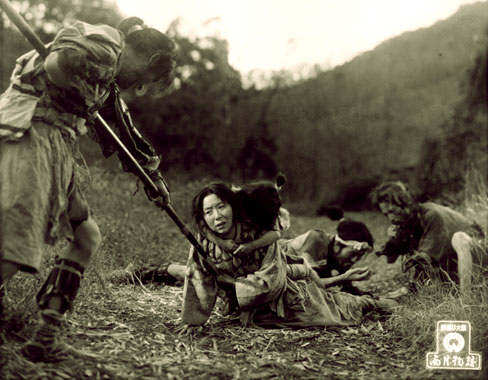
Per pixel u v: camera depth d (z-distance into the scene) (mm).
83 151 9391
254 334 3777
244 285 3816
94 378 2785
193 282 3826
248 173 12664
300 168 13234
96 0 10156
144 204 8234
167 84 3279
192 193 9109
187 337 3645
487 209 7066
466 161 8891
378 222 10617
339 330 3971
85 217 3047
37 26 9641
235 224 3875
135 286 4789
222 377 2996
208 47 12055
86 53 2756
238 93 12844
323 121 13516
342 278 4469
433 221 5180
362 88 13688
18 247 2645
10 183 2709
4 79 8367
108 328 3559
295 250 4980
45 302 2920
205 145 11820
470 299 3941
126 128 3385
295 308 3988
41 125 2838
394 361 3445
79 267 3006
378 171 12625
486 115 9023
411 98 12625
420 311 4000
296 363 3303
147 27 3236
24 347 2836
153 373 2949
